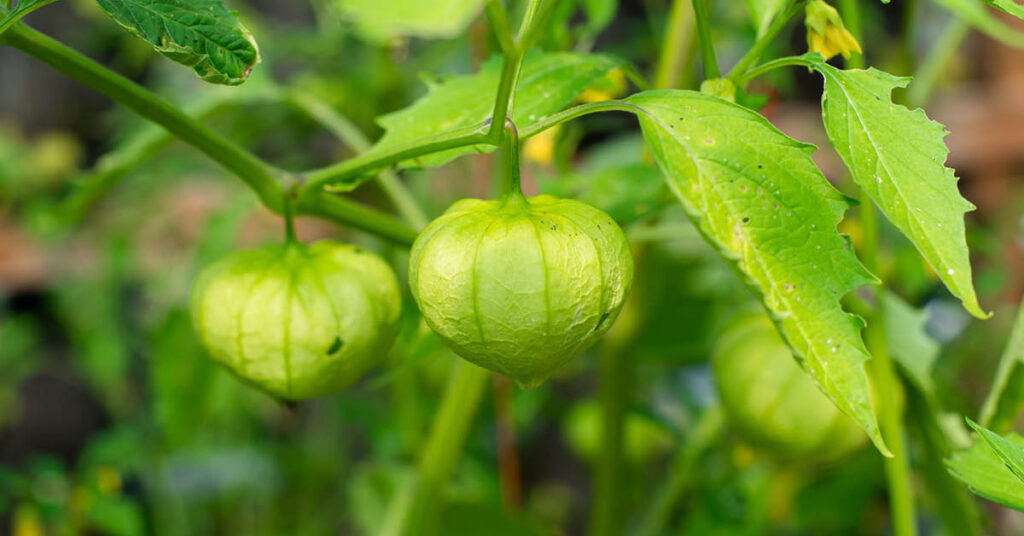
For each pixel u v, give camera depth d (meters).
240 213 0.61
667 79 0.50
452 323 0.35
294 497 0.86
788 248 0.32
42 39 0.37
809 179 0.33
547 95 0.39
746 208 0.32
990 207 0.97
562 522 0.98
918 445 0.46
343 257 0.41
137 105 0.38
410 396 0.66
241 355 0.40
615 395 0.57
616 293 0.35
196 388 0.58
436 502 0.49
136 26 0.34
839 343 0.32
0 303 1.00
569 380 0.94
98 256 0.86
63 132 1.27
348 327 0.40
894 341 0.46
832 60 0.49
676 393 0.72
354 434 0.91
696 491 0.69
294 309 0.39
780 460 0.48
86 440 1.11
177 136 0.39
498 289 0.34
